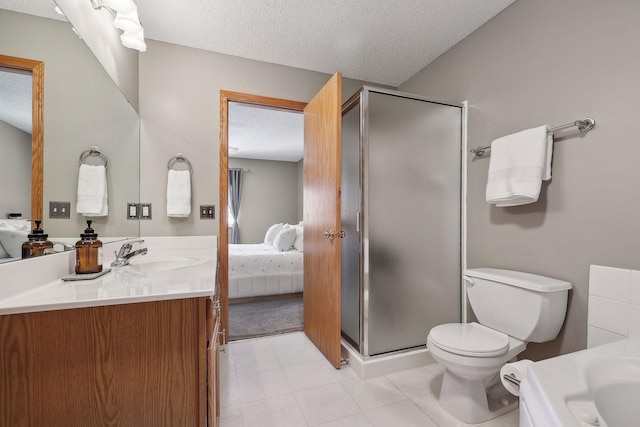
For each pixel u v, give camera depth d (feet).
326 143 6.64
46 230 3.59
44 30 3.54
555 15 5.05
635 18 4.06
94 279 3.77
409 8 5.92
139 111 6.80
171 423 3.10
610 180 4.30
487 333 5.03
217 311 4.92
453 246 6.98
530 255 5.45
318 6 5.83
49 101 3.66
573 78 4.78
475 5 5.85
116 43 5.57
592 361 3.08
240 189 20.97
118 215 5.68
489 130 6.31
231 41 6.98
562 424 2.12
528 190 4.93
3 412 2.68
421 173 6.71
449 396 4.93
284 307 10.73
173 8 5.83
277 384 5.74
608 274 4.24
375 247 6.32
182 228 7.12
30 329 2.73
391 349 6.42
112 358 2.94
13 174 3.00
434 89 7.89
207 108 7.32
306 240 8.07
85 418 2.87
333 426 4.58
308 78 8.34
